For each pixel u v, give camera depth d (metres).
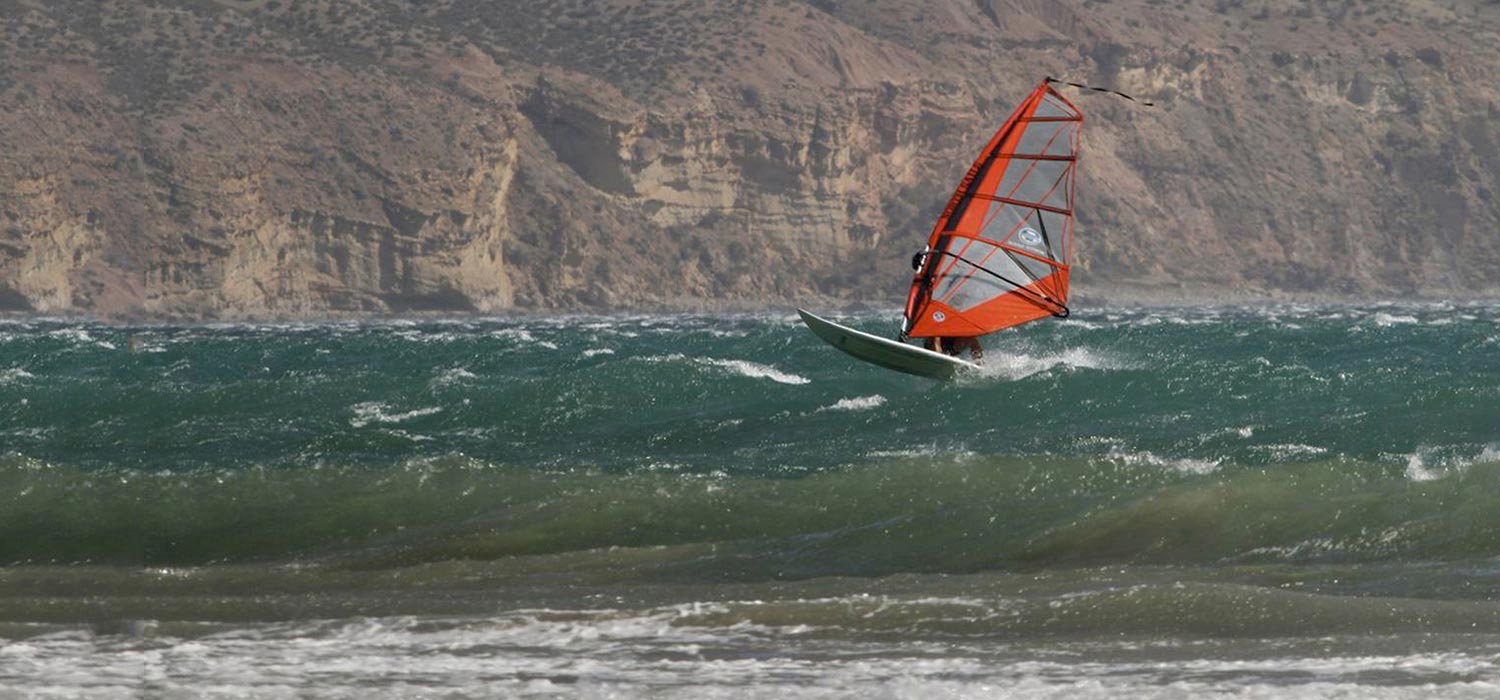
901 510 57.28
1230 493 54.56
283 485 63.31
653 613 40.91
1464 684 31.56
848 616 40.50
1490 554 47.62
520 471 64.94
